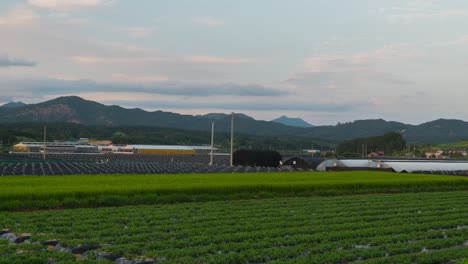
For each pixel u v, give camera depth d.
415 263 19.08
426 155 189.88
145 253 19.34
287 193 42.91
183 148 179.25
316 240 22.45
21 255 18.36
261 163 97.12
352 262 18.95
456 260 19.12
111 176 52.44
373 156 176.75
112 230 23.61
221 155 156.88
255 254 19.41
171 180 47.12
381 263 18.62
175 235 22.81
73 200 33.03
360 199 39.41
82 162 100.25
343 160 94.69
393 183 49.38
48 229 23.97
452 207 34.81
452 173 84.75
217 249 20.28
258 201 36.88
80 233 22.72
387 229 25.11
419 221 28.44
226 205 34.09
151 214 29.20
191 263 17.97
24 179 45.47
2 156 117.25
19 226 24.89
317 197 41.38
